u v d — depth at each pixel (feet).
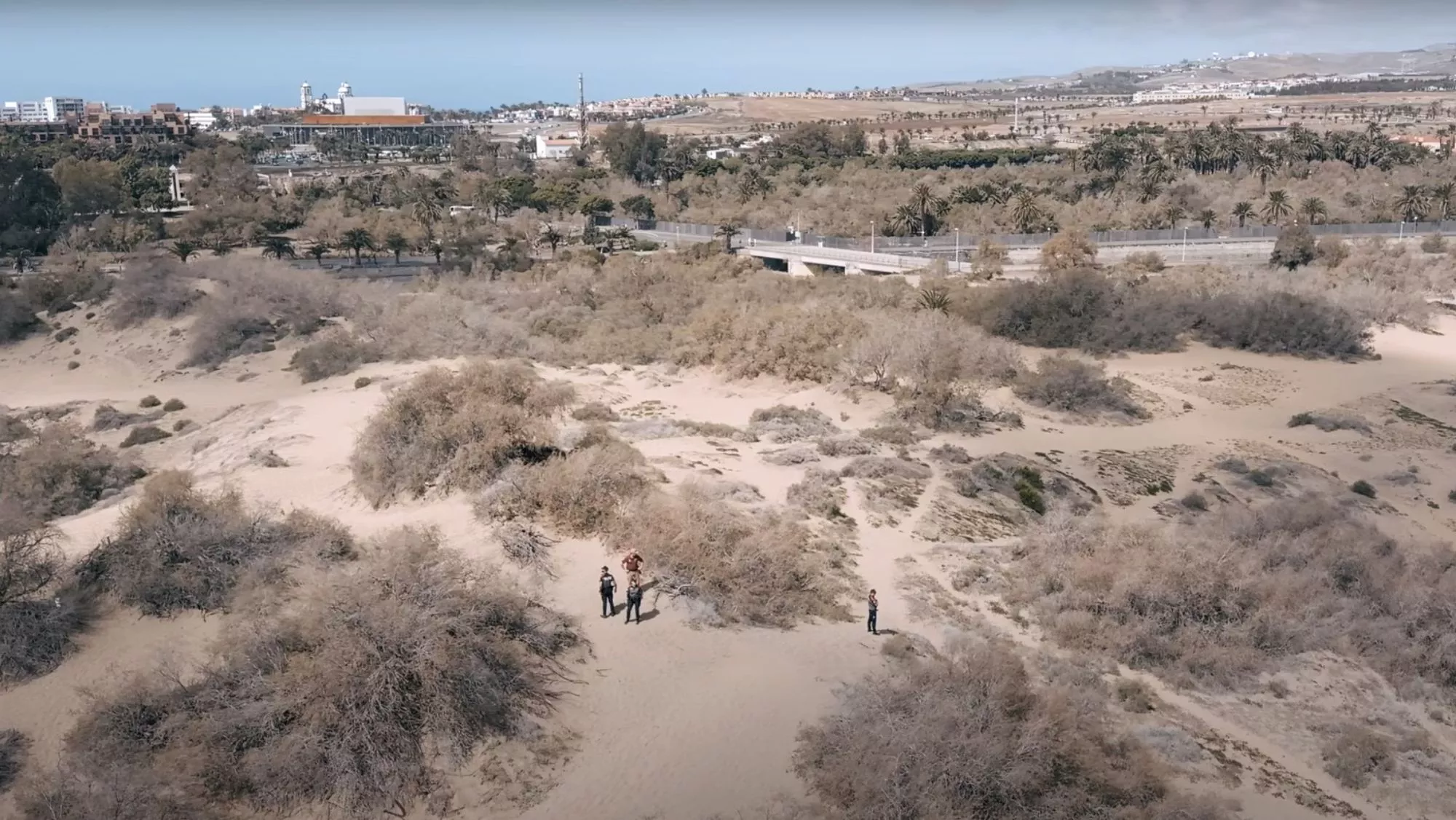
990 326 244.01
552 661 86.12
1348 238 357.41
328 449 150.51
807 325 209.15
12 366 256.93
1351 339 237.66
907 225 392.68
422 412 131.13
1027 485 144.36
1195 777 78.48
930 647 94.58
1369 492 157.89
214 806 68.33
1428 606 109.40
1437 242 344.69
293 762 70.54
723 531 108.47
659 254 347.36
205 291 277.03
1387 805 78.84
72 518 138.82
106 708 74.84
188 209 490.90
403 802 70.59
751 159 609.42
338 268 349.82
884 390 188.55
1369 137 532.73
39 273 311.68
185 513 103.45
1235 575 113.50
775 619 98.43
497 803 71.26
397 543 95.25
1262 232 365.81
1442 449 178.81
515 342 230.48
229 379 231.71
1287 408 200.64
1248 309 243.81
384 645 77.56
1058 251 301.02
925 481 143.13
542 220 442.50
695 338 216.95
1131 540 121.80
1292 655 102.47
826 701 83.46
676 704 82.58
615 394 191.11
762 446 156.87
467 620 82.69
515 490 115.34
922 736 73.61
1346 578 119.03
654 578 101.45
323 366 223.51
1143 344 237.66
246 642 81.35
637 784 73.31
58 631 88.22
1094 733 80.38
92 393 235.20
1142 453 168.25
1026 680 86.28
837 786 71.82
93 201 411.54
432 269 342.03
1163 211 403.75
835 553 115.65
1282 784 79.56
